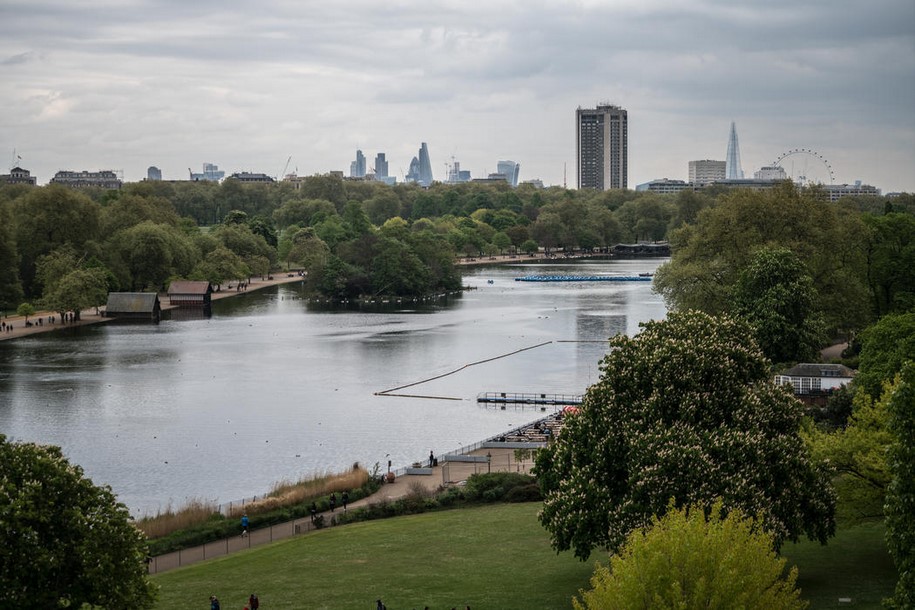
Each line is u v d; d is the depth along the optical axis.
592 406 84.69
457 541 98.06
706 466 74.44
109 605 65.12
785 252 161.75
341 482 121.56
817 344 163.62
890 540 64.75
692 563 54.88
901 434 64.62
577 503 78.25
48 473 67.00
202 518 108.75
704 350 84.31
